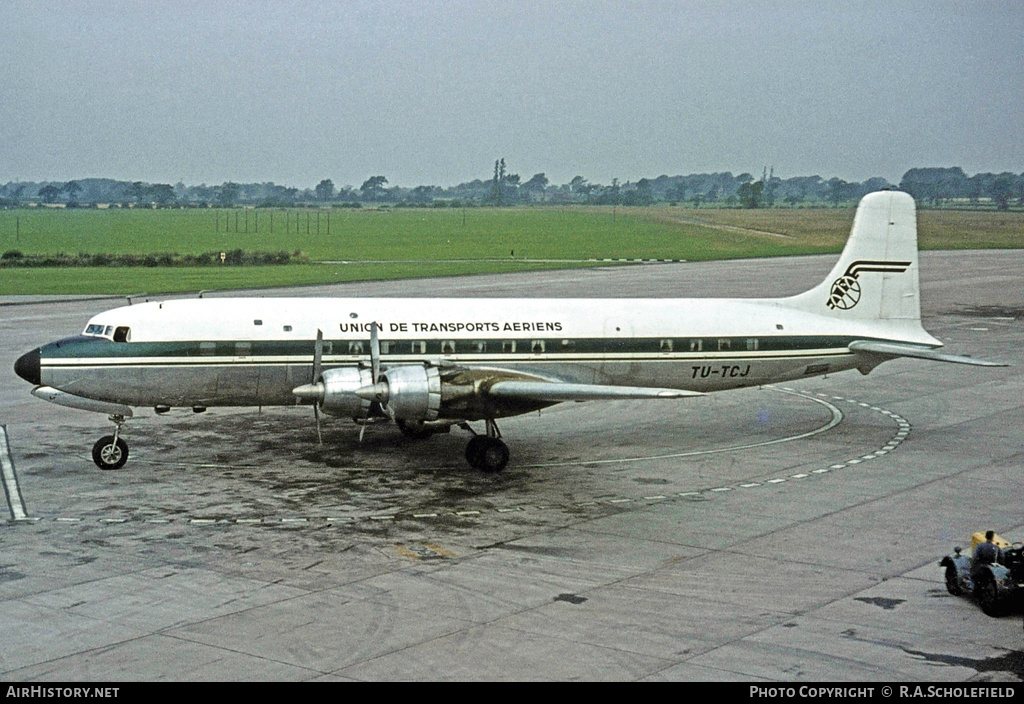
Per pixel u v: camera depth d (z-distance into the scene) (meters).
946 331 58.84
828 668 16.11
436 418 27.66
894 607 18.66
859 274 34.69
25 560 21.17
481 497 26.25
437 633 17.48
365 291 74.75
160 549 21.92
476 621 18.02
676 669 16.08
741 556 21.55
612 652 16.72
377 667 16.14
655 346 32.56
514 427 35.28
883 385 43.94
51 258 100.00
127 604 18.78
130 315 29.30
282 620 18.03
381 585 19.78
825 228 192.50
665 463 30.06
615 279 86.50
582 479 28.17
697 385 33.56
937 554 21.64
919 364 49.34
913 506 25.38
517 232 181.75
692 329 32.97
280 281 83.00
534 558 21.42
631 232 181.50
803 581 20.02
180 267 100.00
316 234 173.62
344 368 29.56
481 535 23.03
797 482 27.83
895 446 32.31
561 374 31.91
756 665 16.23
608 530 23.44
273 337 29.73
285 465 29.45
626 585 19.81
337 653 16.66
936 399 40.69
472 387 27.39
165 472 28.53
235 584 19.81
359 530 23.34
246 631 17.55
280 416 36.53
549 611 18.48
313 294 72.50
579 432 34.47
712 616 18.25
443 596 19.20
